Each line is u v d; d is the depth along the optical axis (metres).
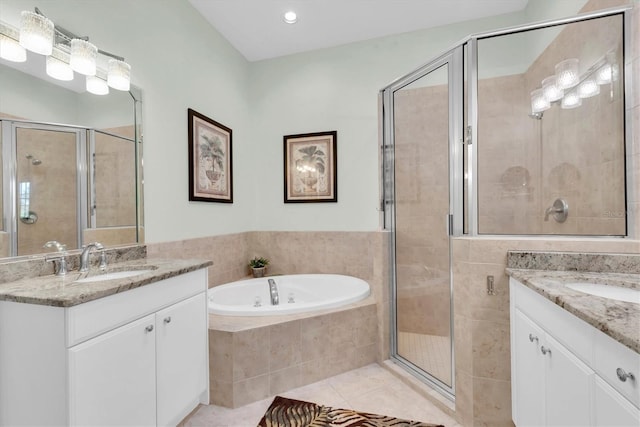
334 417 1.62
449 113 1.85
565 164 1.75
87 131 1.54
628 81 1.41
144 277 1.22
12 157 1.24
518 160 1.91
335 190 2.92
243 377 1.73
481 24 2.56
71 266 1.42
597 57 1.55
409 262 2.17
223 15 2.46
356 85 2.89
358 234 2.85
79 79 1.50
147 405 1.23
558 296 0.97
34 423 0.98
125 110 1.75
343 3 2.35
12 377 1.01
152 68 1.95
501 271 1.48
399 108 2.25
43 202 1.35
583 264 1.34
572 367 0.94
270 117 3.11
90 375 1.00
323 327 2.01
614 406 0.74
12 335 1.01
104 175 1.62
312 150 3.00
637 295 1.12
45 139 1.36
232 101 2.86
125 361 1.13
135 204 1.80
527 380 1.26
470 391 1.53
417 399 1.79
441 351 1.89
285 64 3.08
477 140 1.73
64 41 1.44
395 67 2.78
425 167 2.05
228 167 2.75
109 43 1.67
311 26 2.63
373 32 2.74
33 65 1.32
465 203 1.75
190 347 1.50
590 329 0.85
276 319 1.91
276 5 2.35
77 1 1.51
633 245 1.33
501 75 1.96
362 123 2.87
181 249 2.16
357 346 2.15
